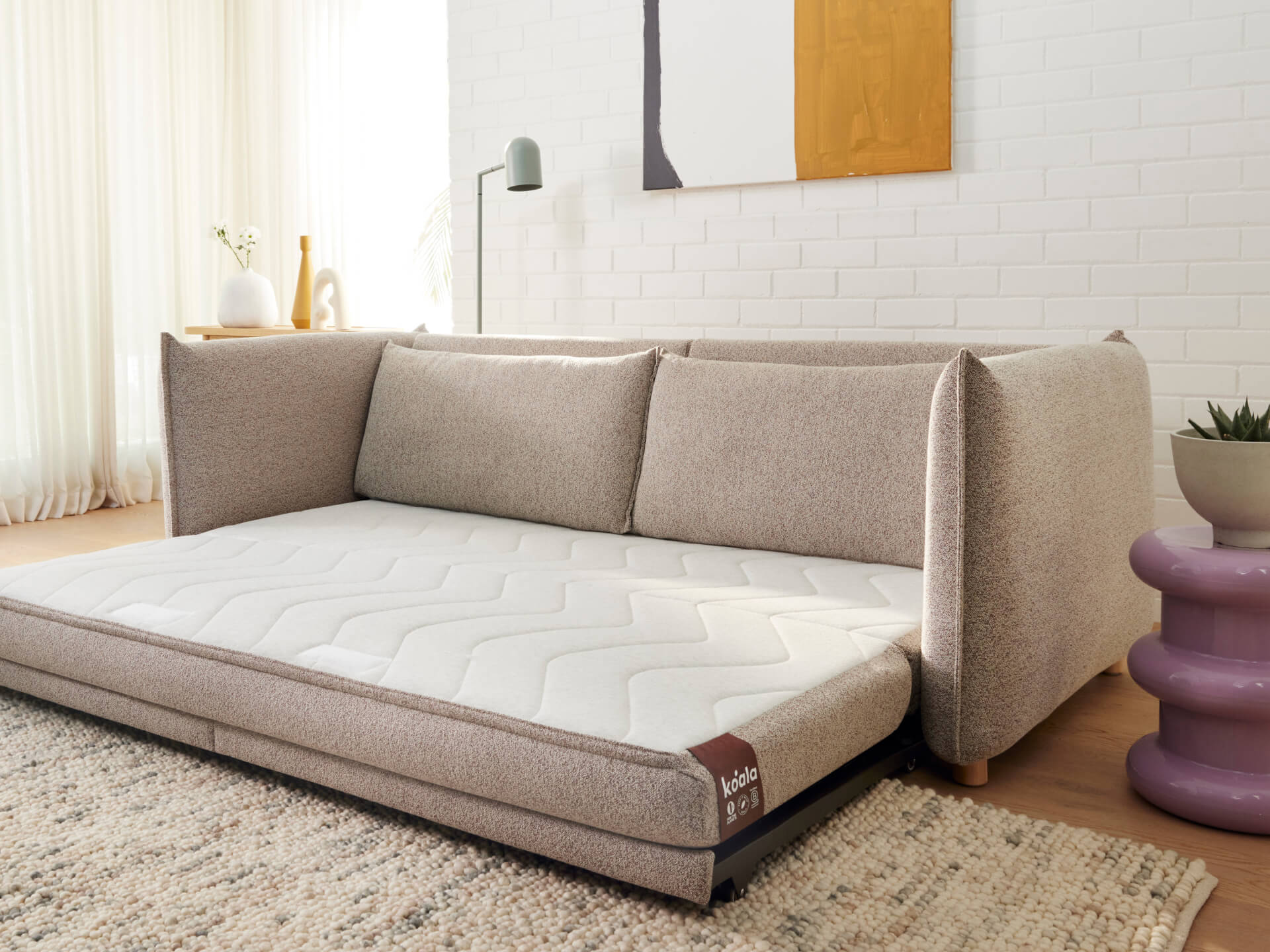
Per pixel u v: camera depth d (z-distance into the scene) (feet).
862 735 5.35
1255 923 4.88
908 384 7.29
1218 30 9.07
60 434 14.75
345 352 9.59
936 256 10.46
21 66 14.02
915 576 6.92
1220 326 9.28
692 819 4.41
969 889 5.06
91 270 14.96
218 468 8.51
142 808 5.89
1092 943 4.61
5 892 4.99
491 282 13.21
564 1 12.31
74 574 7.06
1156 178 9.42
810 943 4.60
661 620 5.94
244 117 17.19
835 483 7.34
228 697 5.89
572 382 8.55
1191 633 5.93
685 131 11.60
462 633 5.73
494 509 8.77
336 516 8.70
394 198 17.84
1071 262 9.85
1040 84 9.84
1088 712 7.60
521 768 4.84
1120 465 7.20
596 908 4.89
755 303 11.50
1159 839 5.71
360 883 5.09
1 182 13.92
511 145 11.63
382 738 5.29
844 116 10.71
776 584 6.77
